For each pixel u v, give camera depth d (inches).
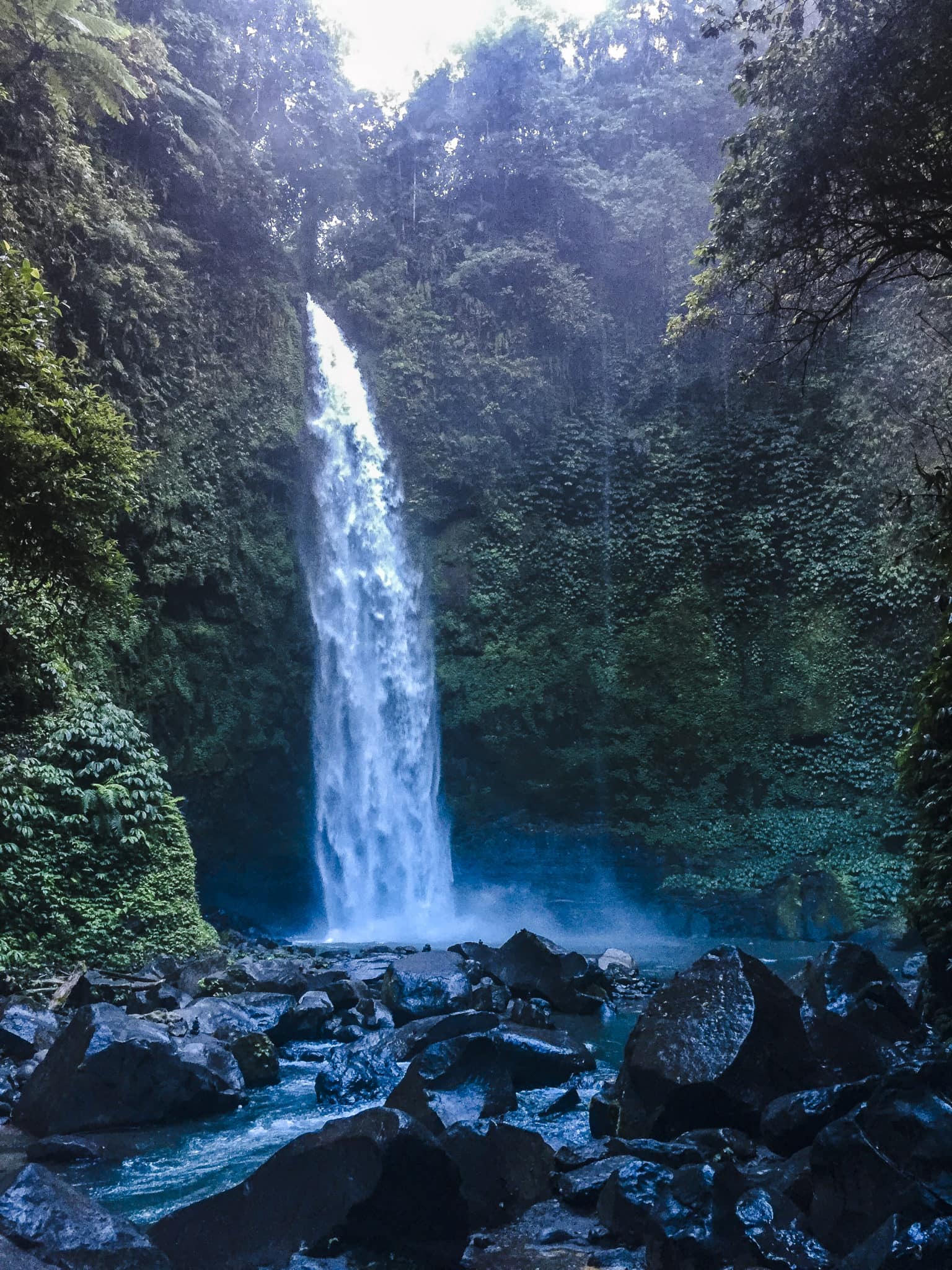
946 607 363.3
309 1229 156.5
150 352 795.4
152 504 764.0
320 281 1070.4
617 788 928.9
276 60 1037.2
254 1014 371.6
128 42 794.8
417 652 978.1
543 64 1145.4
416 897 936.9
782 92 374.0
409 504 1003.9
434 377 1032.8
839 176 372.2
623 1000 432.5
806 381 975.0
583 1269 153.6
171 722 767.1
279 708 860.6
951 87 334.0
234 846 828.6
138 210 801.6
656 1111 205.2
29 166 689.0
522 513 1018.7
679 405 1031.6
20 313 356.2
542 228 1099.9
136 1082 251.1
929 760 331.6
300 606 887.1
